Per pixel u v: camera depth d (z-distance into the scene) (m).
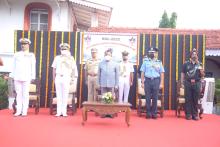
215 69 20.83
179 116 12.30
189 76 11.69
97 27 19.55
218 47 19.70
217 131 9.20
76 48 14.07
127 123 9.59
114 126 9.59
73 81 12.20
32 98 12.07
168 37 14.26
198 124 10.55
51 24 18.50
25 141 7.09
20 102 11.50
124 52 12.90
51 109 12.03
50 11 18.48
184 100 12.16
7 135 7.67
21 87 11.48
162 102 12.11
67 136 7.80
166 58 14.24
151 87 11.72
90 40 14.01
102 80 11.59
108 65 11.60
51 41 14.24
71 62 11.73
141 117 11.99
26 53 11.55
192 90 11.68
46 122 9.97
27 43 11.62
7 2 18.14
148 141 7.49
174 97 14.17
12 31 18.39
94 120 10.72
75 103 12.31
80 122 10.23
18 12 18.45
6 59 18.20
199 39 14.23
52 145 6.79
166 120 11.34
